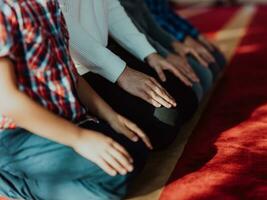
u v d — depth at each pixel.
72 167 1.25
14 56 1.15
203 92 2.00
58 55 1.25
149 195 1.34
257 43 3.09
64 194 1.30
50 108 1.23
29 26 1.17
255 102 2.00
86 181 1.27
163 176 1.44
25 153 1.28
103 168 1.21
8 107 1.16
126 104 1.52
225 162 1.49
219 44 3.18
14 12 1.15
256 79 2.30
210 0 5.27
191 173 1.44
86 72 1.57
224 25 3.89
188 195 1.32
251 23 3.86
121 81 1.54
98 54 1.51
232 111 1.92
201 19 4.33
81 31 1.48
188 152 1.59
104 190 1.26
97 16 1.60
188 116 1.71
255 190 1.31
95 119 1.35
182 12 4.91
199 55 2.17
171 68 1.71
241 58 2.73
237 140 1.64
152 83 1.52
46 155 1.26
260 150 1.55
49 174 1.28
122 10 1.80
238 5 5.08
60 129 1.19
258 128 1.72
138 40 1.75
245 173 1.41
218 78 2.37
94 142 1.20
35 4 1.20
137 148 1.30
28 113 1.16
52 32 1.24
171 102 1.51
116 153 1.20
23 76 1.18
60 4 1.43
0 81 1.15
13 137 1.28
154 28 2.12
